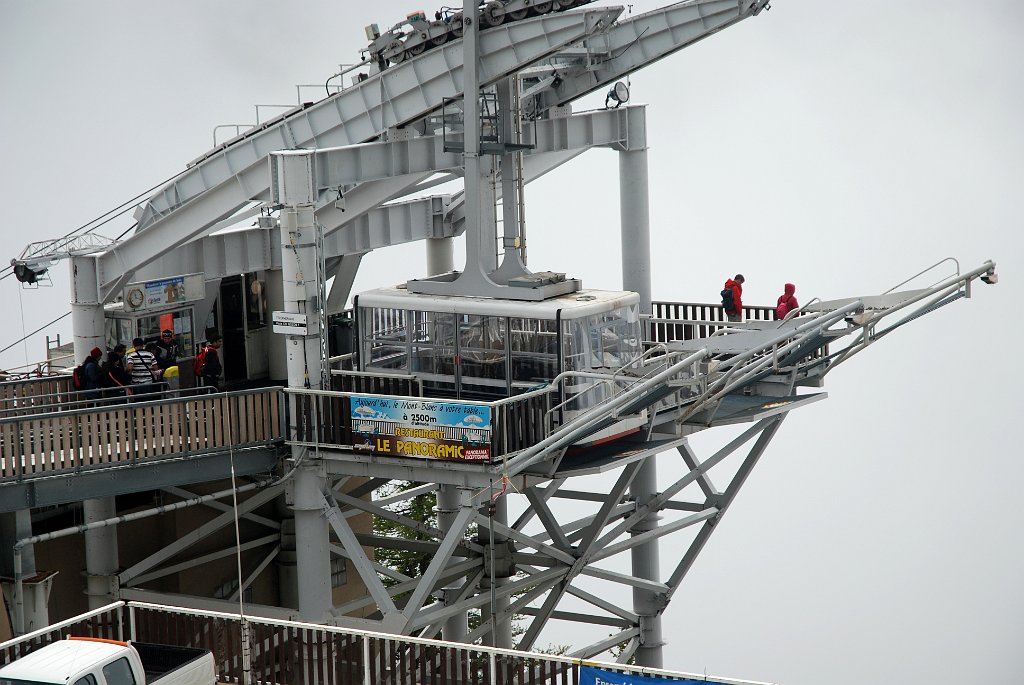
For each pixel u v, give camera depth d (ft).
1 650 158.81
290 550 271.28
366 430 205.16
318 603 214.28
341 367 225.35
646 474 271.69
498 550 255.29
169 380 233.14
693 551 271.08
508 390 211.41
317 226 211.00
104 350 231.91
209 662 152.35
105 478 201.87
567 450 213.66
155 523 252.21
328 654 159.22
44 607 207.92
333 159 215.31
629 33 238.27
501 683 150.10
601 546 248.93
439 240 268.82
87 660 140.77
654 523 277.23
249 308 264.72
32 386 230.27
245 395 208.74
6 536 206.80
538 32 208.95
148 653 152.25
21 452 196.24
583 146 254.27
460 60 216.74
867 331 210.38
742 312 270.05
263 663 161.79
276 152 208.64
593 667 144.87
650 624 276.62
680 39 233.96
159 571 242.99
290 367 211.41
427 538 346.74
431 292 218.79
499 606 245.45
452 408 199.00
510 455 198.49
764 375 234.17
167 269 243.60
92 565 230.48
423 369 217.77
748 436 257.34
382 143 220.84
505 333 211.00
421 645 153.79
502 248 223.51
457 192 266.57
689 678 140.56
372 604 291.58
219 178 230.27
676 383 201.57
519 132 219.20
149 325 244.83
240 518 263.70
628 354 216.54
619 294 216.95
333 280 273.95
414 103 220.84
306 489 211.41
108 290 229.45
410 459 203.00
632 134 260.21
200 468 207.51
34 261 225.56
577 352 208.44
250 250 253.65
